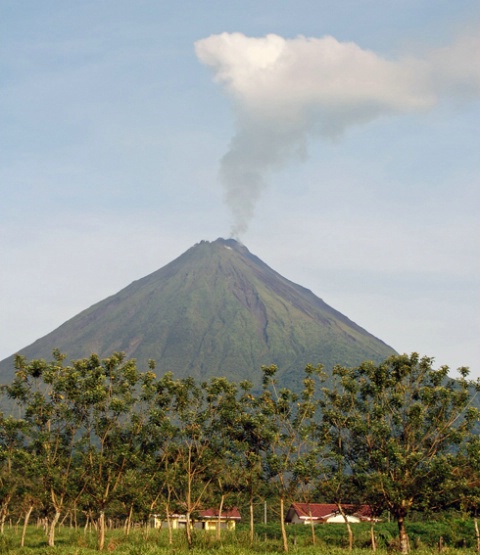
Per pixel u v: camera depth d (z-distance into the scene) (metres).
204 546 71.19
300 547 71.81
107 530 102.31
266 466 74.94
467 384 72.38
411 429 71.12
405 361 75.88
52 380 75.25
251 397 78.69
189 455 74.62
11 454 73.44
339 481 70.69
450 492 66.38
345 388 75.31
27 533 91.50
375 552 65.19
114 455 74.06
